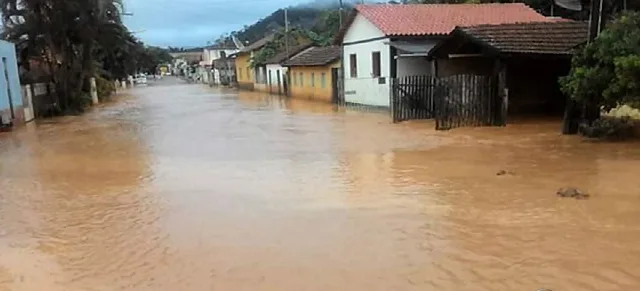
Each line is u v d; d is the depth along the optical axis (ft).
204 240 26.78
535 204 30.14
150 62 383.24
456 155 45.75
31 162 52.31
